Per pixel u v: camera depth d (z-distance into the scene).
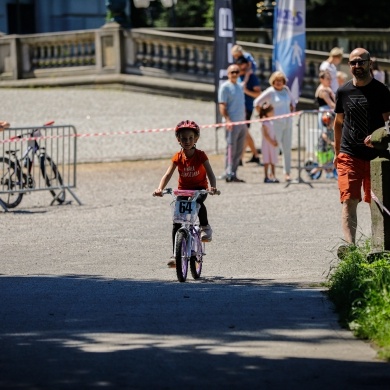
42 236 25.39
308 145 37.50
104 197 32.84
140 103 54.06
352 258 17.52
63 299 16.52
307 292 16.67
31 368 11.95
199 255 18.83
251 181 35.78
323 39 65.25
